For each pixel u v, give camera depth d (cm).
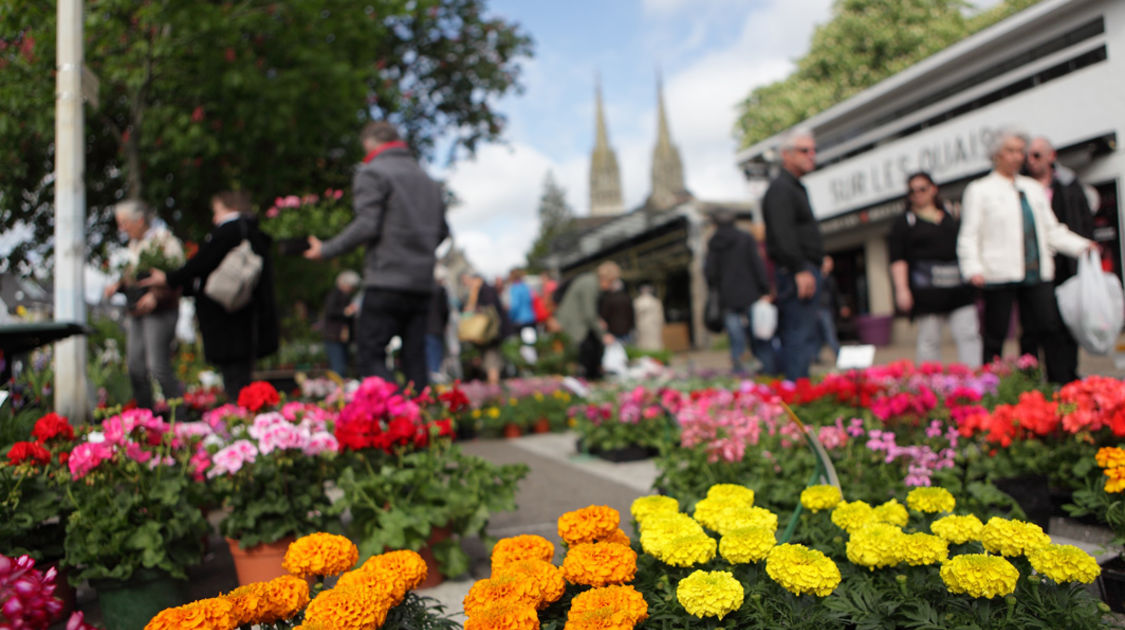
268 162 1057
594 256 3856
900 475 354
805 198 645
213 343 543
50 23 620
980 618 192
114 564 281
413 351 552
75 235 517
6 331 325
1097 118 1189
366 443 328
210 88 924
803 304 645
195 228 1112
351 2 1072
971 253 603
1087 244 579
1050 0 1217
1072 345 598
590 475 559
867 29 3116
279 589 188
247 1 884
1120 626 214
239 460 308
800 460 383
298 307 1452
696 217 2636
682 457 431
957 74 1472
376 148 555
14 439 334
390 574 199
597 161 12425
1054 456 342
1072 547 201
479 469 349
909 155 1617
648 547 212
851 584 213
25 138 646
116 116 975
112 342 859
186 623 163
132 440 311
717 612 185
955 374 558
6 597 144
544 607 195
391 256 529
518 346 1342
